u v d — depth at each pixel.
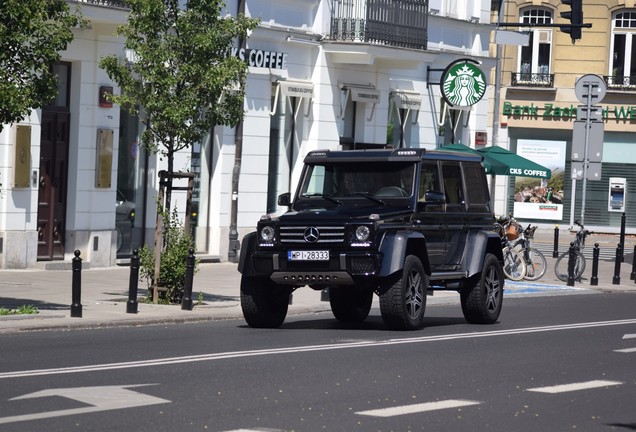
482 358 18.81
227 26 26.39
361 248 22.08
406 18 45.84
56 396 13.75
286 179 43.16
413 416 13.32
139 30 26.23
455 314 28.30
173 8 26.16
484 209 25.86
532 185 68.19
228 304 27.33
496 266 25.59
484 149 43.44
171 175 26.83
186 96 26.03
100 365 16.44
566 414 13.91
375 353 18.91
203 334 21.45
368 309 25.53
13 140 32.34
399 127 48.91
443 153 24.69
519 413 13.83
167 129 26.33
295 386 15.16
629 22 66.44
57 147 34.06
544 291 36.50
